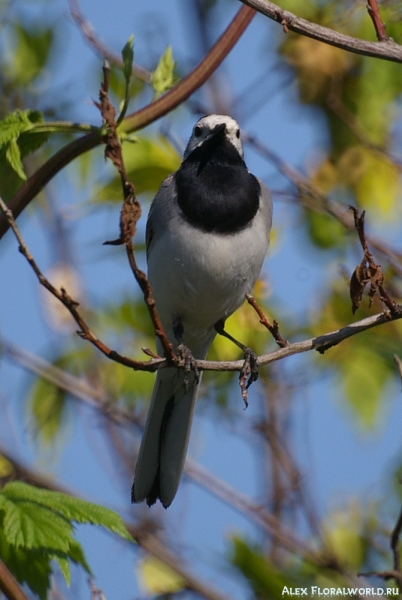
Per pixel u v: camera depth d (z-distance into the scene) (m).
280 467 11.78
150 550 11.09
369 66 12.32
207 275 10.01
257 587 7.53
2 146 7.46
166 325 10.91
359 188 12.75
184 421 10.41
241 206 9.98
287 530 10.80
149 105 8.33
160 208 10.16
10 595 6.55
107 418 12.73
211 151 10.15
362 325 8.03
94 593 7.11
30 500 6.98
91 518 6.82
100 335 12.55
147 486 10.09
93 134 8.02
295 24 7.11
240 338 11.64
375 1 7.37
